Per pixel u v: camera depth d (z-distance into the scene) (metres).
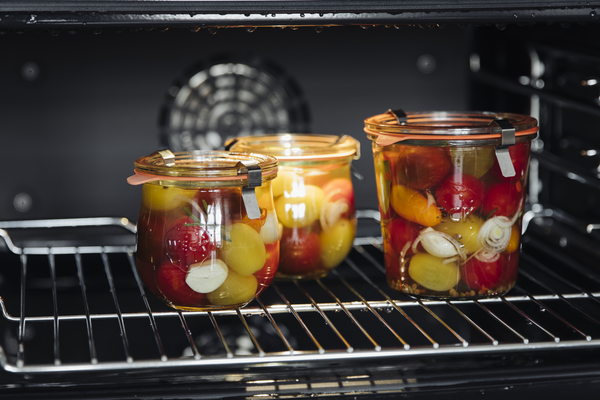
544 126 1.05
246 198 0.63
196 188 0.65
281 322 0.91
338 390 0.58
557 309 0.80
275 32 1.03
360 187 1.10
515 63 1.04
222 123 1.04
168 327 0.87
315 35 1.04
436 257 0.70
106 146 1.03
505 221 0.71
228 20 0.66
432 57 1.07
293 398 0.57
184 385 0.58
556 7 0.68
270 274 0.70
